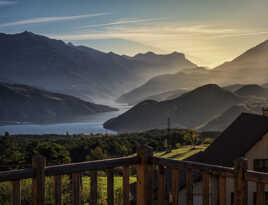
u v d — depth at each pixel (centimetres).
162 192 494
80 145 9406
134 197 2230
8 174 387
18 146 6950
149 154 494
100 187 1978
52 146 5966
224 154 2272
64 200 1544
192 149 8675
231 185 1777
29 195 1463
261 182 408
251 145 2139
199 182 1920
